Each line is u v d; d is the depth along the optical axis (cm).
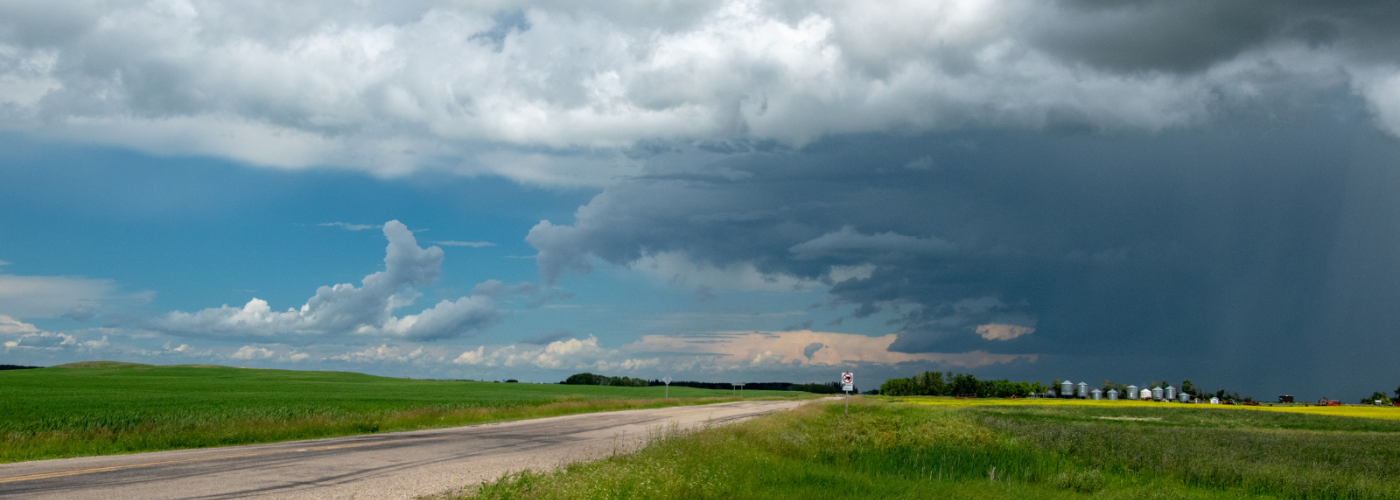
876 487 1291
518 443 2186
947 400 11475
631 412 4938
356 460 1617
